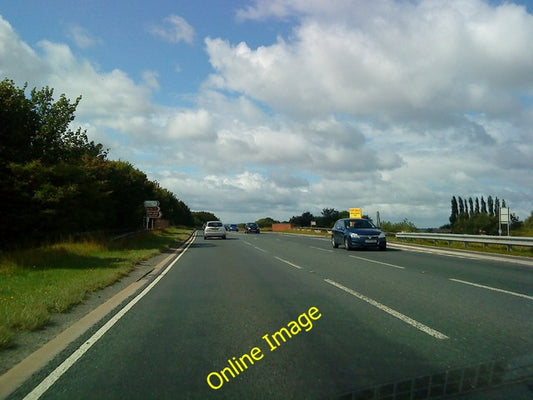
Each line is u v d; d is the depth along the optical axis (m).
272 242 35.84
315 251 24.75
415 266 16.30
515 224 52.59
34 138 21.11
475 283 12.01
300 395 4.68
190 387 4.96
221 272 15.40
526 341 6.51
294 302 9.64
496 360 5.66
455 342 6.47
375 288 11.31
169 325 7.77
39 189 19.14
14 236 19.81
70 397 4.74
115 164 32.12
